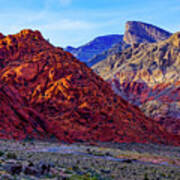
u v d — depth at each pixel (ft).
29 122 209.26
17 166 61.87
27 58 293.23
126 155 179.93
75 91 271.90
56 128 224.74
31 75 272.72
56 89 268.21
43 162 82.84
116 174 90.07
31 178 56.34
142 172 106.73
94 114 261.03
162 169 132.26
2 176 52.21
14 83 259.19
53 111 252.83
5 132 184.96
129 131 270.87
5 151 104.06
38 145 169.99
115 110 284.61
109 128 258.16
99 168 95.81
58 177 62.39
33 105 252.21
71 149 172.86
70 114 253.24
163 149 259.60
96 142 234.99
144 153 216.13
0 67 277.85
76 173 75.36
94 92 282.56
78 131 238.27
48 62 290.76
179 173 124.98
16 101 227.40
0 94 210.79
